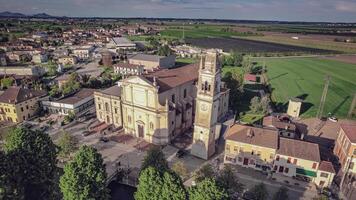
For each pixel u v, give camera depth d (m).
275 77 177.00
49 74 175.62
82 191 48.75
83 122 104.44
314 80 170.00
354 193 66.25
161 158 61.44
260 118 108.56
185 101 96.12
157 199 48.69
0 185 45.78
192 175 71.69
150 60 186.75
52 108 110.62
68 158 76.88
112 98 96.19
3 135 86.94
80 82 140.88
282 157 69.69
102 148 85.81
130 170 74.00
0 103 103.75
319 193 65.12
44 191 58.06
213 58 68.50
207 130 76.56
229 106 121.44
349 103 128.25
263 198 58.22
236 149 75.38
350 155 68.69
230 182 59.31
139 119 90.25
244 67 196.00
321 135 95.25
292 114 112.38
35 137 57.25
